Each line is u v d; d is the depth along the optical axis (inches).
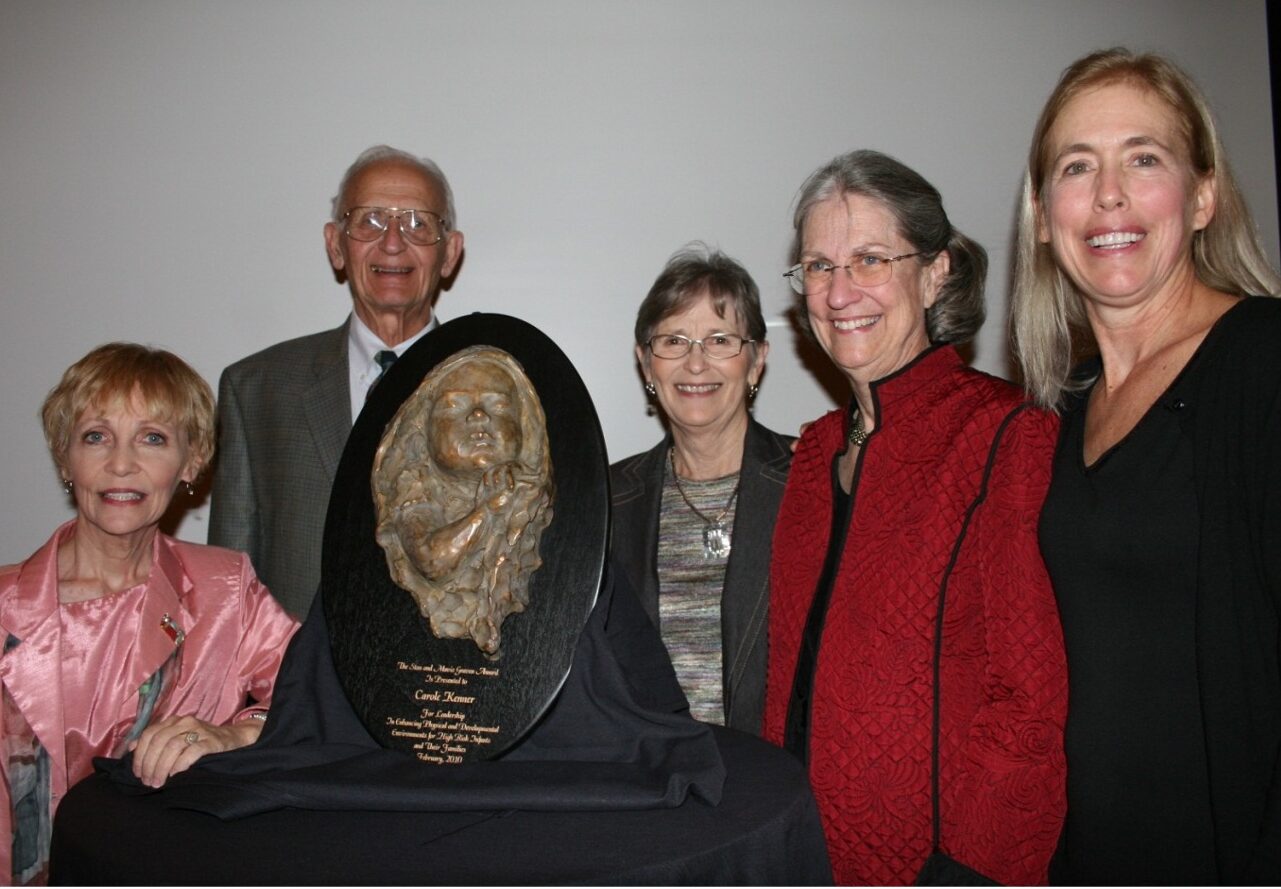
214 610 58.4
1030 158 50.8
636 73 102.8
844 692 49.7
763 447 69.4
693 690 65.6
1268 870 36.0
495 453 44.0
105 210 101.0
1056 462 48.8
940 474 49.8
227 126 101.5
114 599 56.4
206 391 59.4
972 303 56.2
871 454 52.7
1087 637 45.1
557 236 102.6
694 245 102.6
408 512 45.3
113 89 100.9
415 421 46.1
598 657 45.7
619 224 102.7
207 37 101.3
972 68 103.1
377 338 84.6
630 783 39.9
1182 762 42.3
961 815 46.4
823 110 102.7
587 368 103.1
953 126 103.0
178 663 57.2
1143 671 43.3
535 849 36.2
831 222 53.4
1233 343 42.0
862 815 48.6
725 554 68.2
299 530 78.5
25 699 53.3
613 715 44.8
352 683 45.1
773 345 103.0
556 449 45.1
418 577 44.9
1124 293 45.2
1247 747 40.0
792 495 58.9
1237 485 40.5
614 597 50.6
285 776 41.1
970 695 47.9
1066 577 46.1
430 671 44.1
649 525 70.9
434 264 84.1
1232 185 45.9
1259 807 39.7
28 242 100.7
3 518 100.2
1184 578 42.5
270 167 101.9
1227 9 103.8
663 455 75.0
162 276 101.5
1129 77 45.5
